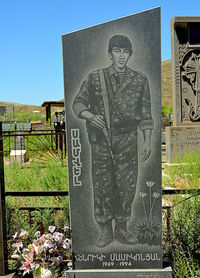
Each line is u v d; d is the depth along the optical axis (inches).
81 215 135.0
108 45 128.9
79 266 136.1
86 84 131.2
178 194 188.5
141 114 130.1
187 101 383.6
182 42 377.4
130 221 133.1
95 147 132.7
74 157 134.0
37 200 242.8
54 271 136.6
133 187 132.2
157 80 128.4
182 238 152.3
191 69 379.9
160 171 130.5
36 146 535.8
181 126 380.2
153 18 126.5
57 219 180.1
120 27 127.9
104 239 134.5
